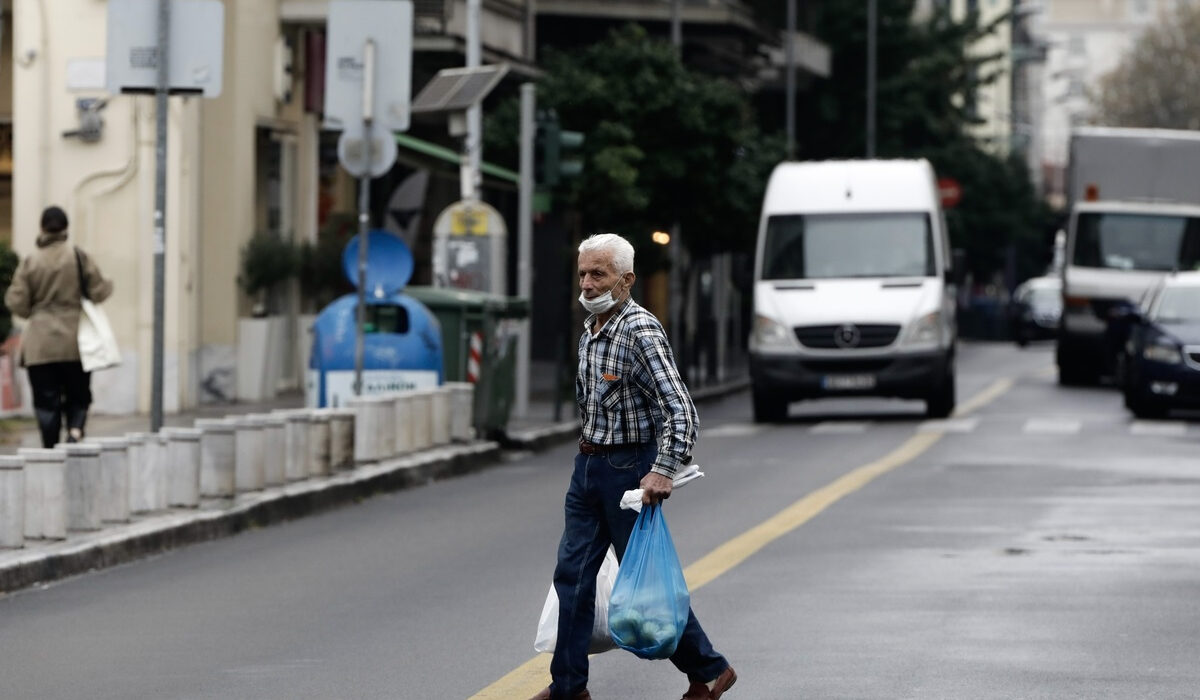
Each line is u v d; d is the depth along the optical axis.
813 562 33.44
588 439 21.59
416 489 48.47
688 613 21.41
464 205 62.75
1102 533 37.09
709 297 109.62
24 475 33.84
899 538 36.59
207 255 69.62
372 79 48.72
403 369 52.69
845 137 163.12
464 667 24.55
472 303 56.62
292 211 77.00
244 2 70.25
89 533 35.56
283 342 74.50
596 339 21.53
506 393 58.88
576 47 113.06
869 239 71.12
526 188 67.06
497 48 89.94
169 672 24.58
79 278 44.06
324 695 22.95
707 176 91.56
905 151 166.00
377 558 35.31
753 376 69.94
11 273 57.44
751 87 140.50
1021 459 53.47
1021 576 31.50
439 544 37.25
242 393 70.81
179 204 65.00
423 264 92.12
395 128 48.91
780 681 23.27
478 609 29.20
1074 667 23.97
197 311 67.56
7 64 67.25
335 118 49.00
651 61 90.75
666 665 24.69
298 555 35.91
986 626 26.86
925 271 70.50
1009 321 186.62
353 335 52.59
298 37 76.19
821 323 68.81
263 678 24.06
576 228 88.44
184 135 65.00
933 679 23.27
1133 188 94.31
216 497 40.38
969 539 36.34
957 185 154.12
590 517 21.72
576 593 21.59
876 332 68.69
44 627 28.14
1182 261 93.06
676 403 21.06
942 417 71.19
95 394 64.44
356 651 25.83
